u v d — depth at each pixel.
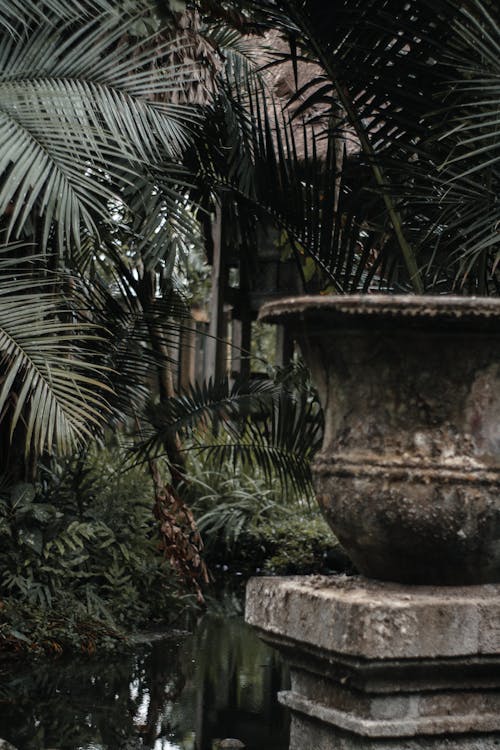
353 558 2.74
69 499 6.22
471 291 4.03
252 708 4.11
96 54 4.45
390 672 2.44
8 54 4.58
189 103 4.92
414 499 2.52
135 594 6.10
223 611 6.76
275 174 4.73
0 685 4.43
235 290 9.73
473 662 2.49
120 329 5.27
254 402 5.33
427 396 2.57
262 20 4.18
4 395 3.87
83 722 3.84
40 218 5.22
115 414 5.29
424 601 2.47
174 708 4.09
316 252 4.65
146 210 4.81
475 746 2.54
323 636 2.51
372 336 2.57
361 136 4.09
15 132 4.06
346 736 2.52
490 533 2.54
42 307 4.17
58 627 5.38
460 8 3.60
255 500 8.79
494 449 2.57
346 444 2.65
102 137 4.22
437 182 3.93
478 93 3.74
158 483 5.40
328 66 4.03
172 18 4.73
